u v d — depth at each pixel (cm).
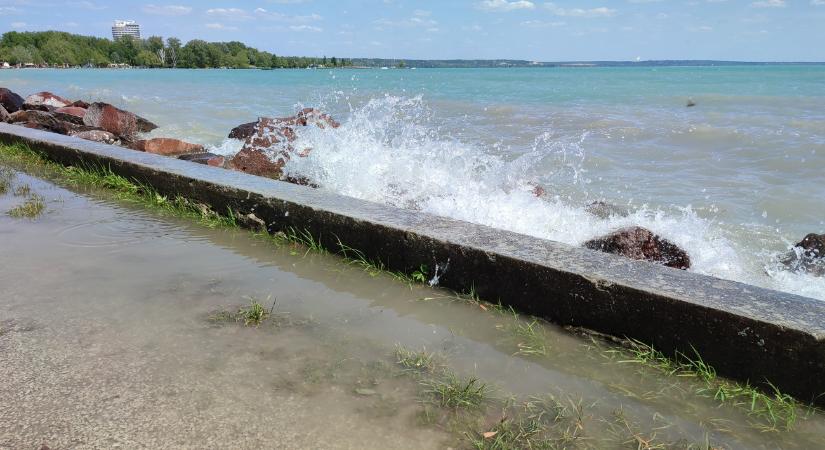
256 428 179
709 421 196
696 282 246
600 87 2638
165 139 877
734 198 606
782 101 1625
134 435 174
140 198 477
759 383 215
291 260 340
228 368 214
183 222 415
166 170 462
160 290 286
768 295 233
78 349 223
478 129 1143
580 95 2031
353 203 368
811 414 202
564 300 260
